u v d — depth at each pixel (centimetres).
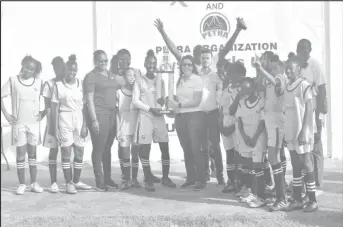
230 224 569
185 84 757
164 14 1023
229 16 1022
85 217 602
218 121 757
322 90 709
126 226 575
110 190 761
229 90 715
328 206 625
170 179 789
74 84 746
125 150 762
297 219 576
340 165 934
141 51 1024
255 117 651
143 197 705
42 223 589
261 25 1019
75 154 758
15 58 1012
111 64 800
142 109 741
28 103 755
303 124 600
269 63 686
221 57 777
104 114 753
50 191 762
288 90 612
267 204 638
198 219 580
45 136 755
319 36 1014
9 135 1018
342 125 1013
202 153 759
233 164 729
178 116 761
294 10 1014
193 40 1023
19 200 706
